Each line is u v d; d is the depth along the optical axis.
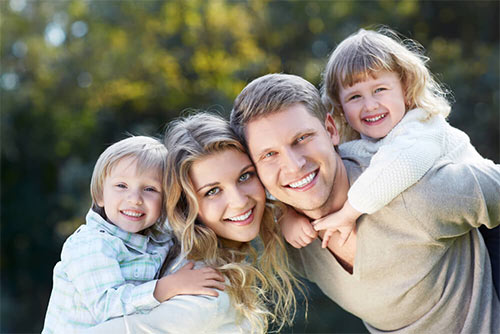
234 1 12.04
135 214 2.28
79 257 2.13
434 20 11.83
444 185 1.93
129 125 12.69
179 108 12.20
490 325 2.08
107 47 12.11
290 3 12.09
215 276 2.05
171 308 1.94
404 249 2.03
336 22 11.84
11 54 12.34
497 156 10.09
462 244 2.11
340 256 2.23
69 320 2.11
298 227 2.17
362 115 2.31
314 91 2.11
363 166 2.17
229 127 2.13
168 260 2.33
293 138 1.97
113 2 12.05
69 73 12.25
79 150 12.88
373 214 2.04
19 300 13.00
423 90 2.29
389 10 11.52
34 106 12.45
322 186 2.02
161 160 2.33
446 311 2.09
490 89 10.11
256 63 11.98
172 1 12.03
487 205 1.93
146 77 12.15
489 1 11.30
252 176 2.11
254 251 2.33
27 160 13.20
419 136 2.07
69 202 12.62
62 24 12.58
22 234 13.34
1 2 12.27
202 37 12.16
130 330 1.90
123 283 2.10
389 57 2.29
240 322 2.13
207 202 2.09
